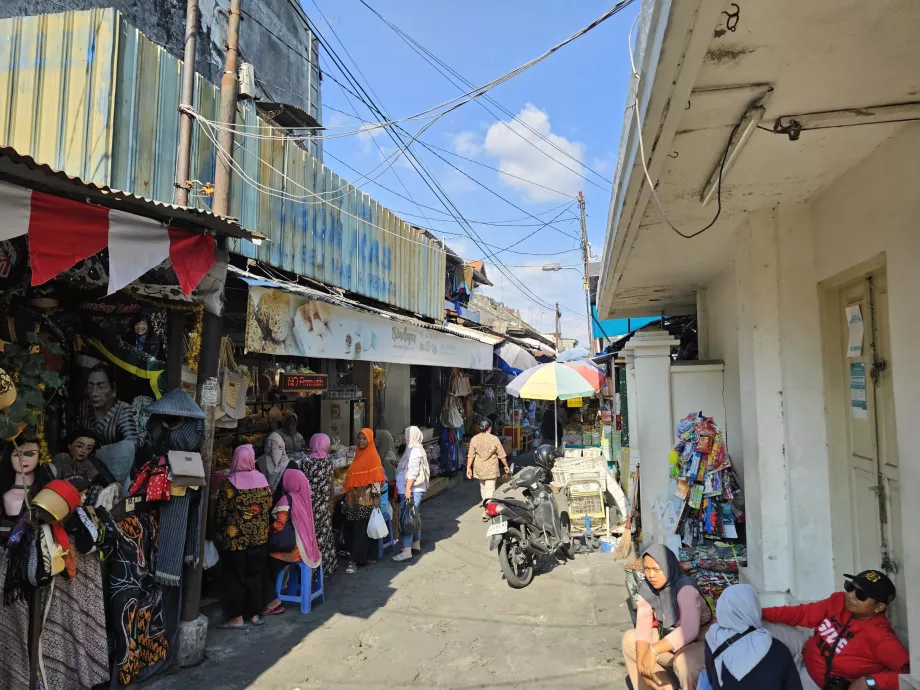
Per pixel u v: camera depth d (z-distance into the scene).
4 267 3.74
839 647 3.01
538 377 9.40
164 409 4.34
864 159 3.32
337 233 9.14
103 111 5.48
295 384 6.93
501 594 6.07
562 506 10.47
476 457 9.63
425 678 4.27
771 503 4.34
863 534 3.83
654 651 3.42
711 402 6.43
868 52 2.23
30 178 2.97
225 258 4.63
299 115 8.59
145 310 4.68
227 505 5.17
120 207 3.50
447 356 10.04
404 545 7.30
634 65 2.52
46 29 5.62
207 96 6.66
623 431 10.02
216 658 4.58
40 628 3.49
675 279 7.12
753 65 2.30
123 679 3.91
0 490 3.49
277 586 5.52
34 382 3.70
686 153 3.14
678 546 6.05
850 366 3.93
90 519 3.63
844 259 3.65
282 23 11.49
